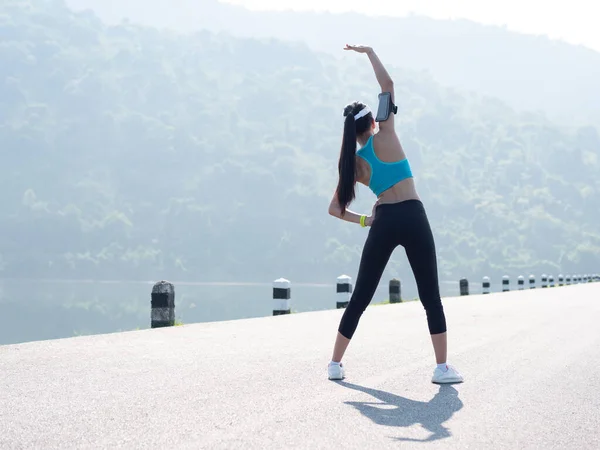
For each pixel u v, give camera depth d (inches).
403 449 141.9
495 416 171.2
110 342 307.9
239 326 388.8
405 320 425.1
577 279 2022.6
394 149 211.8
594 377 222.8
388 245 212.2
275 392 194.7
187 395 189.8
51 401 181.6
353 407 177.3
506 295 778.2
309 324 401.7
